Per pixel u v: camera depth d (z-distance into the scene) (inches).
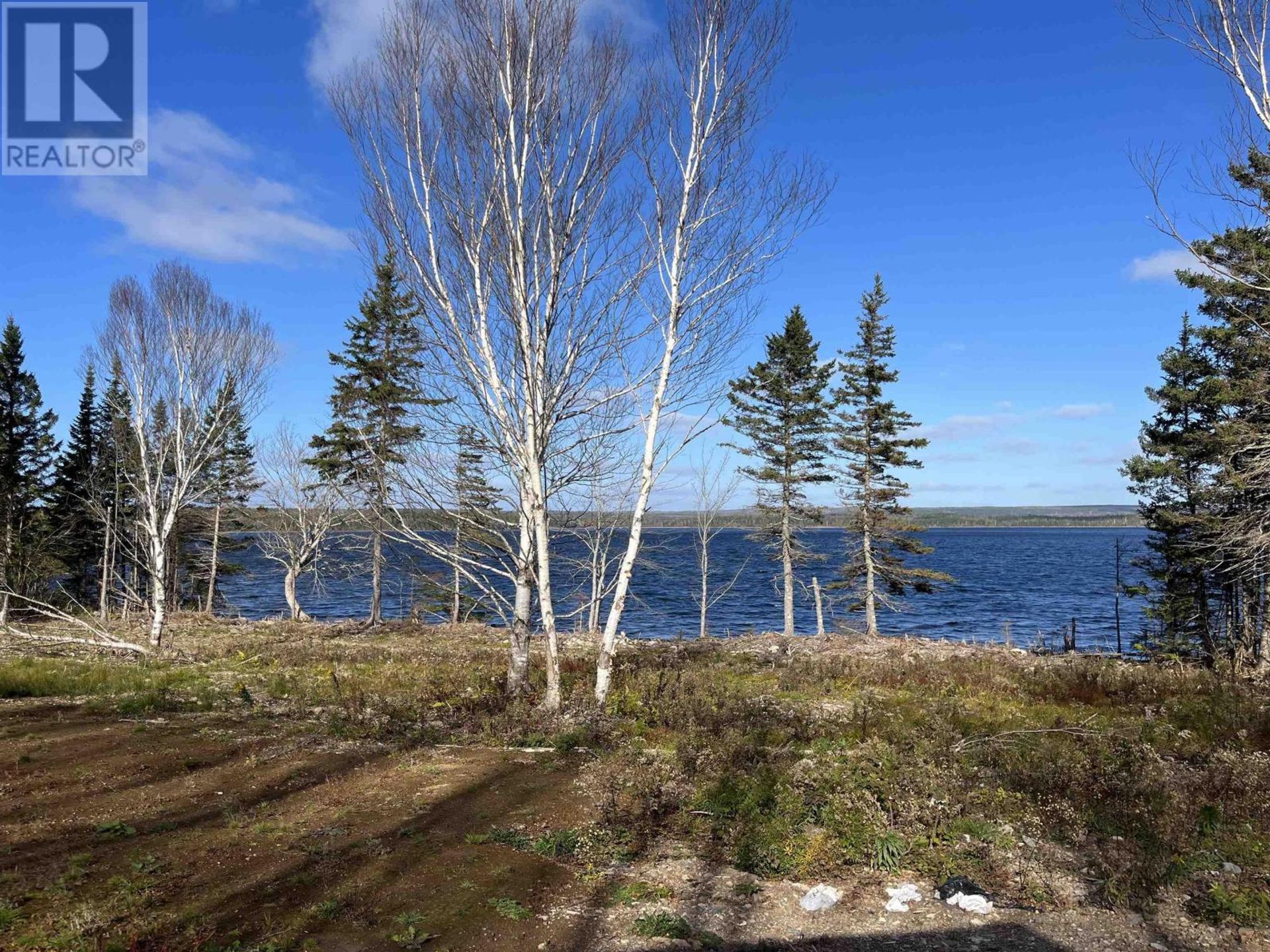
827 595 1339.8
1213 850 244.8
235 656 770.8
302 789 306.5
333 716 442.0
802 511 1177.4
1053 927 201.9
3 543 1342.3
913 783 290.2
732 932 198.7
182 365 849.5
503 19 462.0
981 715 486.6
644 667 713.6
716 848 255.4
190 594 1654.8
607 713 462.3
